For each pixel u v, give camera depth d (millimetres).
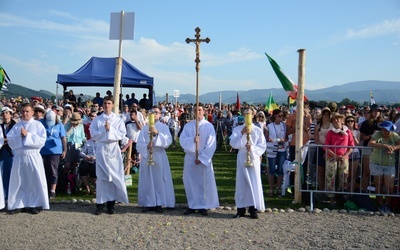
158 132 7621
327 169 8102
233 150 18688
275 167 9352
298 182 8336
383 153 7805
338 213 7664
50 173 8500
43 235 6066
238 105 23844
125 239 5934
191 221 6984
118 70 8336
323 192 7969
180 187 10133
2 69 12438
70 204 8109
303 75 8289
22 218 7012
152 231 6348
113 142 7469
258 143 7387
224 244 5777
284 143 9328
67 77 16828
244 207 7262
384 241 5934
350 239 6020
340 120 8211
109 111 7605
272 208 7996
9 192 7359
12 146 7371
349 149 8109
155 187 7684
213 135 7672
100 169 7367
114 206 7988
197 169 7574
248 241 5914
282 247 5688
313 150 8641
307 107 9375
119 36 8320
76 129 9430
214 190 7645
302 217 7336
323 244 5801
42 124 7719
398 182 7762
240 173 7289
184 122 22391
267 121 13852
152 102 19031
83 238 5949
